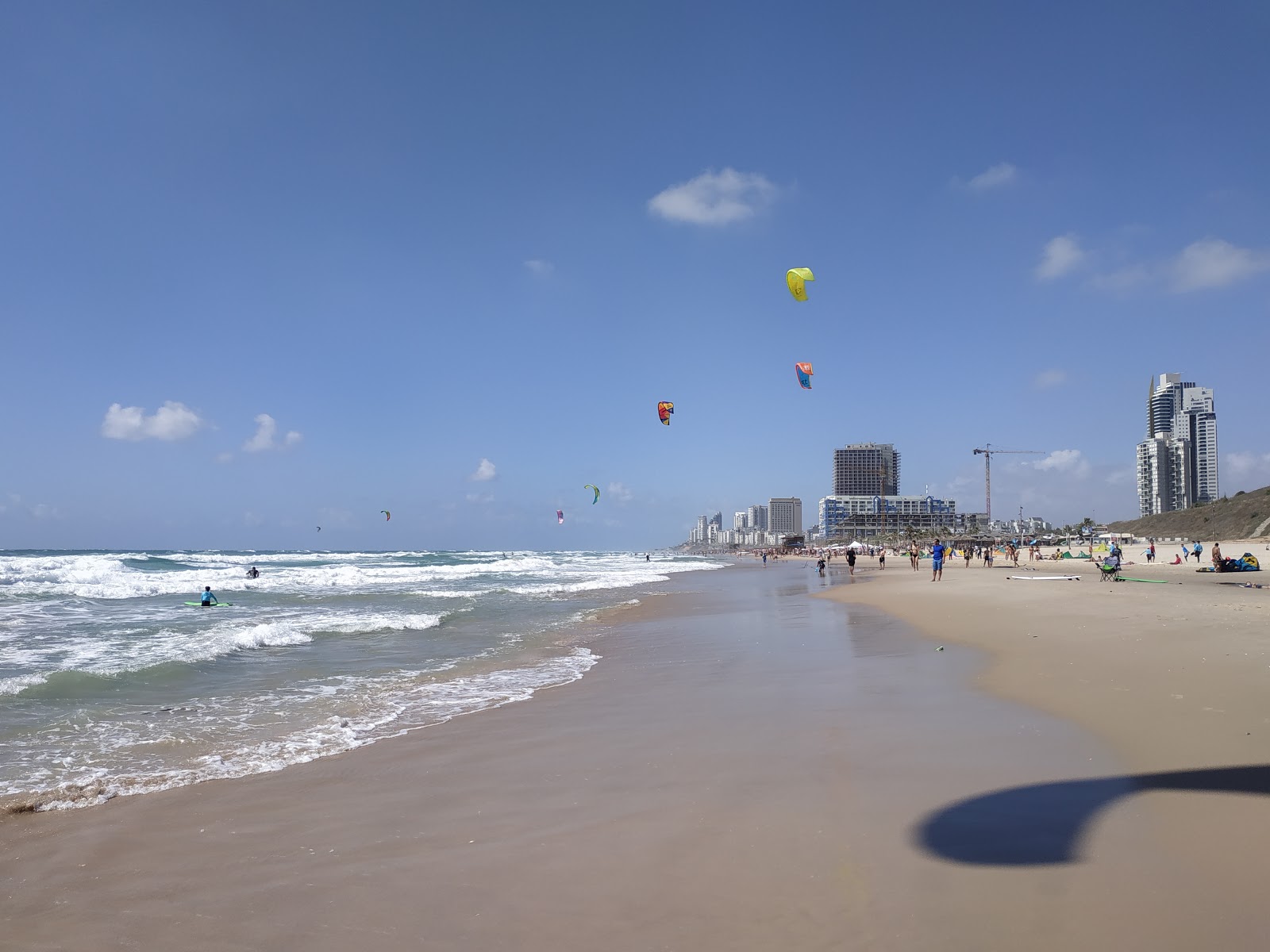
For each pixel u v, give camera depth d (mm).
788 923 3854
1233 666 9820
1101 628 14570
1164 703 8117
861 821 5211
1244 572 43125
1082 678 9789
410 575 57344
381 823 5711
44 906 4434
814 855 4680
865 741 7293
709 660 13719
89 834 5617
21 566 54875
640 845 5004
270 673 13180
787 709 8961
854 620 19891
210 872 4875
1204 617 15312
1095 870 4293
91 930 4129
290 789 6645
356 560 92188
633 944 3725
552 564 95188
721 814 5496
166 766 7465
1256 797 5285
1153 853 4484
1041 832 4871
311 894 4488
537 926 3971
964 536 151125
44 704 10500
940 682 10250
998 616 18469
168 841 5449
